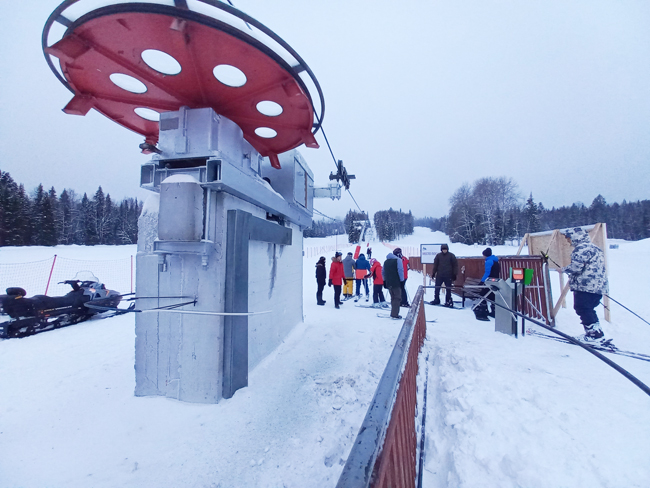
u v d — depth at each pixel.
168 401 3.19
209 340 3.18
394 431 1.28
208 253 3.12
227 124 3.38
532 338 4.80
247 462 2.35
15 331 6.14
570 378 3.04
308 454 2.43
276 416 2.95
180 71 2.66
